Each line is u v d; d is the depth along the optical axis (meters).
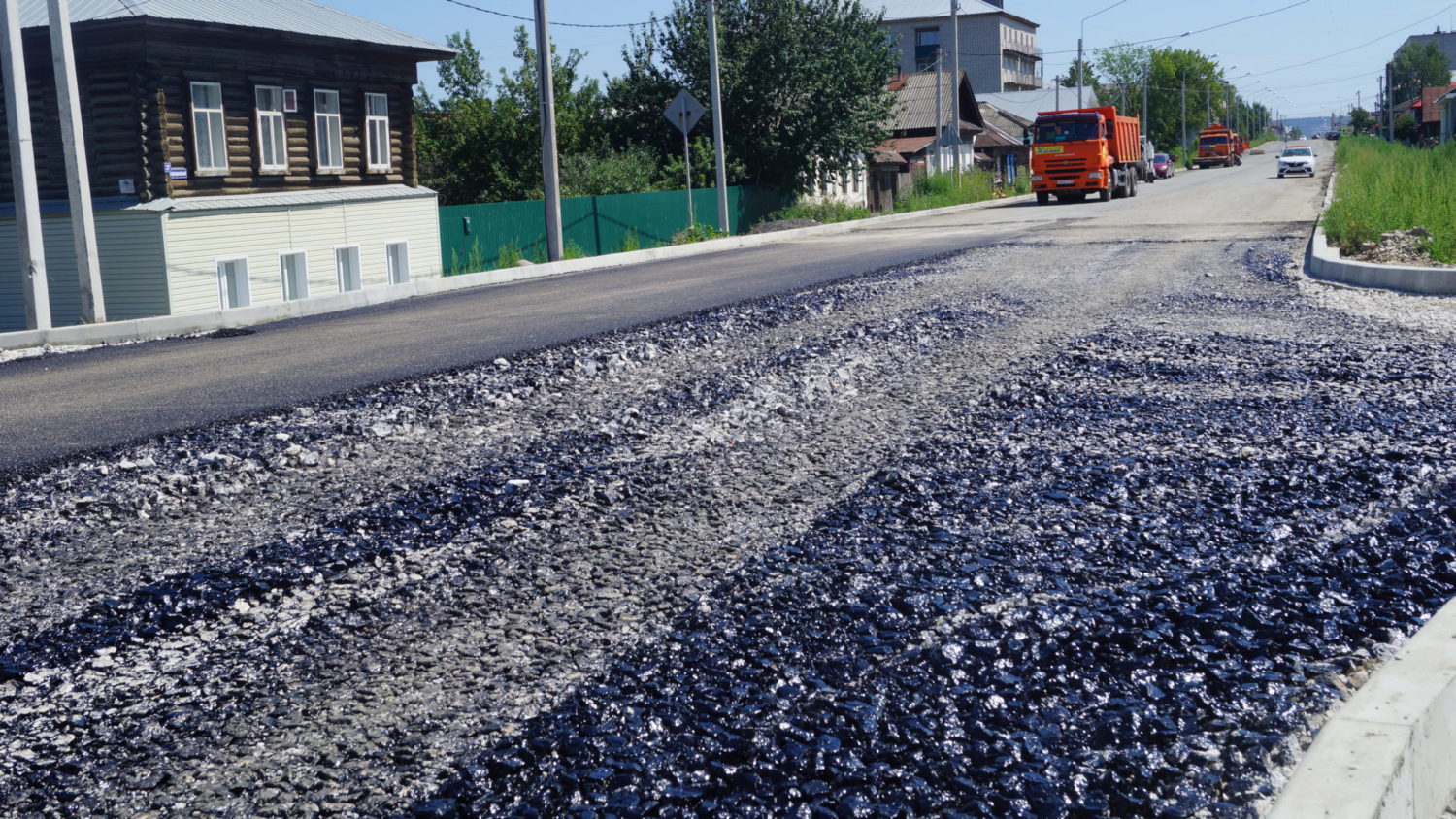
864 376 8.05
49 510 5.24
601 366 8.74
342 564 4.33
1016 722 2.88
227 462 6.01
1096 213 30.30
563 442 6.30
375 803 2.62
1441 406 6.48
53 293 20.70
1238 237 19.55
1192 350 8.53
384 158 26.14
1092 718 2.88
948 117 60.25
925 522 4.64
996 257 17.42
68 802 2.68
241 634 3.70
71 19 19.55
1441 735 2.64
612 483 5.41
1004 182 61.41
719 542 4.49
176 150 20.59
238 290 21.30
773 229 32.22
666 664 3.34
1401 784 2.38
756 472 5.57
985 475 5.36
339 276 23.61
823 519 4.74
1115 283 13.23
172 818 2.58
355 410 7.27
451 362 9.27
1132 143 44.06
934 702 3.01
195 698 3.23
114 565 4.45
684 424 6.69
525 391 7.83
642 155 34.16
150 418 7.46
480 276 19.41
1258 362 7.99
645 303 13.42
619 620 3.71
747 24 36.34
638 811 2.52
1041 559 4.14
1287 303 11.12
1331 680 3.05
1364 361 7.90
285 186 23.14
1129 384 7.39
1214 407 6.65
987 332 9.84
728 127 36.62
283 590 4.07
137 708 3.17
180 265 19.92
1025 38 123.00
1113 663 3.22
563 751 2.82
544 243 27.34
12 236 20.95
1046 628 3.48
